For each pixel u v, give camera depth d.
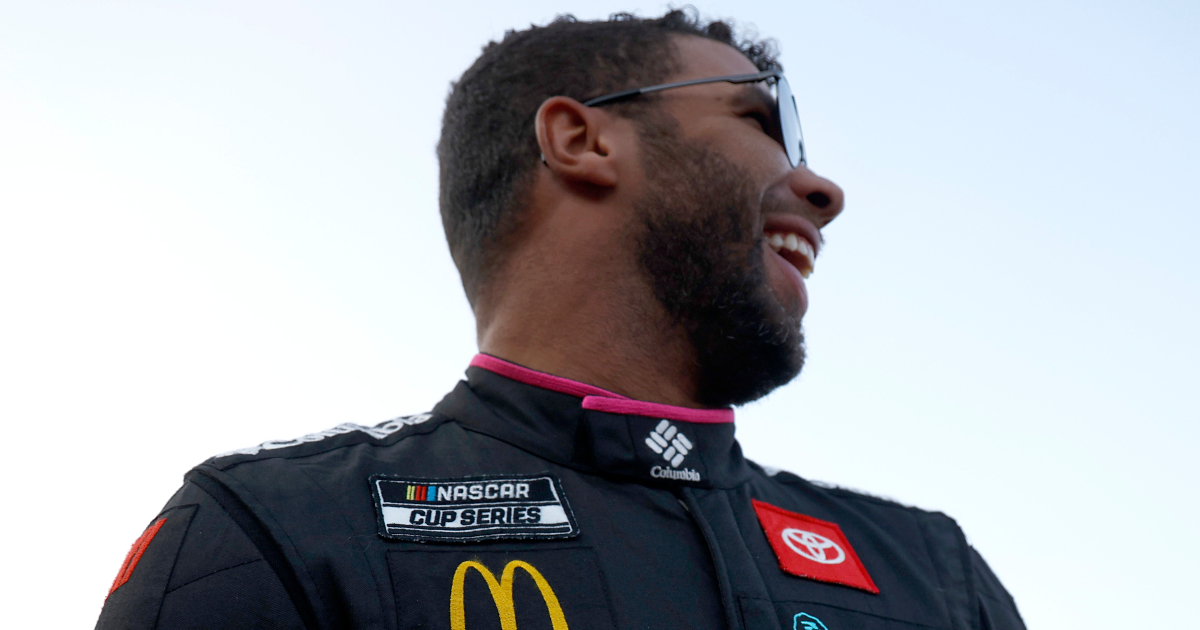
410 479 1.67
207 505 1.50
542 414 1.87
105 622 1.40
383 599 1.42
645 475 1.83
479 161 2.26
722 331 2.01
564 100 2.17
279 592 1.39
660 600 1.59
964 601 2.00
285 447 1.69
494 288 2.15
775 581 1.76
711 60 2.31
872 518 2.15
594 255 2.04
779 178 2.17
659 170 2.08
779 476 2.21
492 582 1.50
